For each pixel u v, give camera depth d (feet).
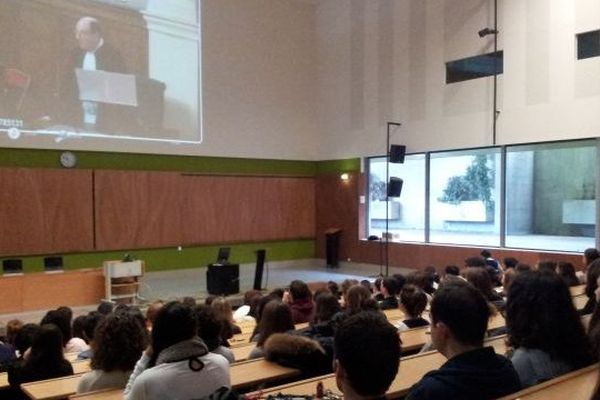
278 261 44.24
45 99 32.91
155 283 36.40
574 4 30.48
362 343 4.87
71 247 34.32
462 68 35.94
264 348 9.93
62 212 33.94
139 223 37.04
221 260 32.81
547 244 32.73
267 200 43.37
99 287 29.43
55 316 13.99
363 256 42.14
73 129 33.94
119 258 36.32
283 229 44.29
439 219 38.17
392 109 40.01
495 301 14.33
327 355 9.48
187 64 38.78
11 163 32.22
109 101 35.19
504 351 9.66
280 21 43.73
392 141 39.99
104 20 34.91
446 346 5.67
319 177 45.50
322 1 44.86
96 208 35.24
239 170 41.91
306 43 45.27
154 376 6.94
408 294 12.81
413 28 38.58
